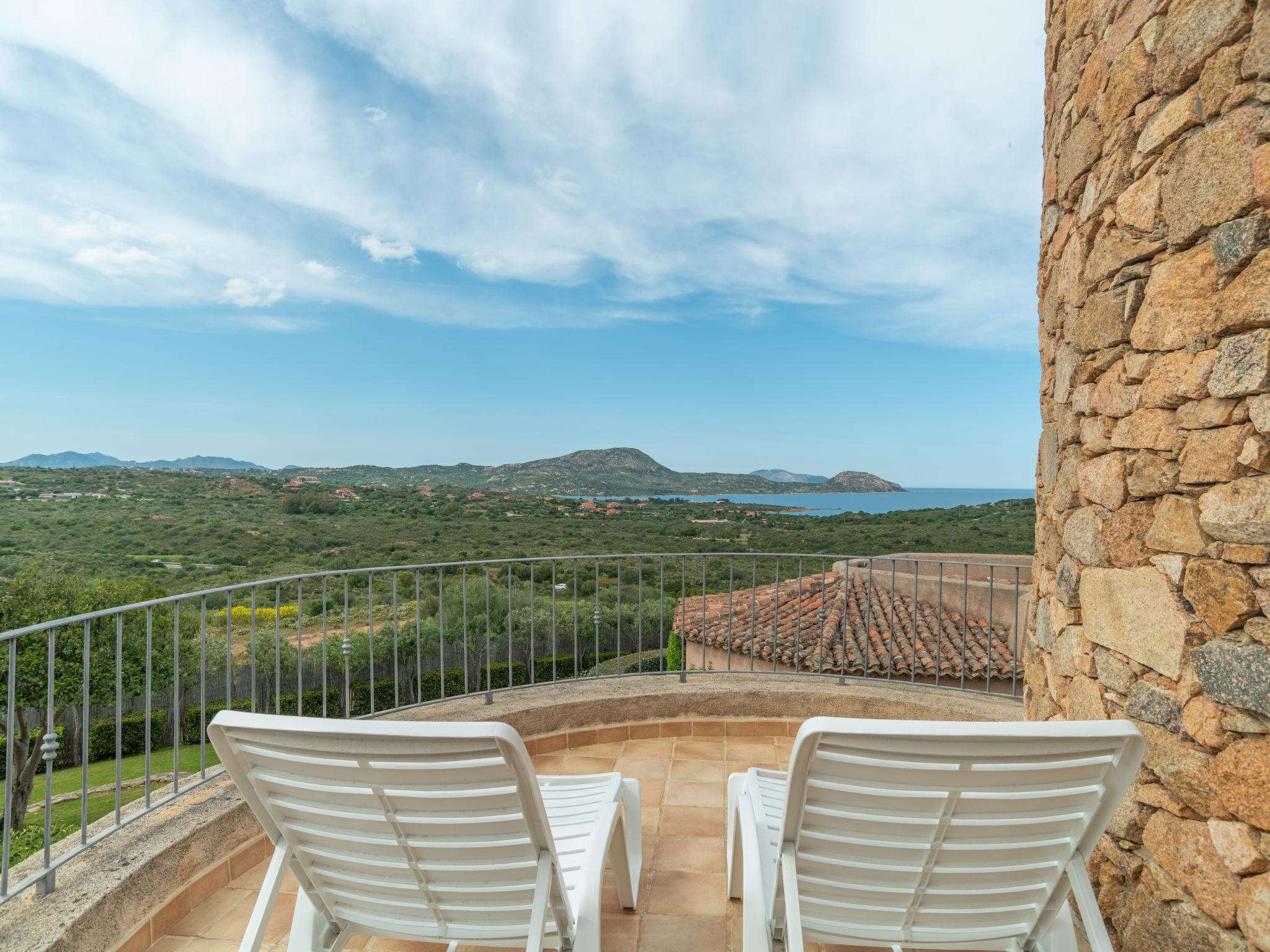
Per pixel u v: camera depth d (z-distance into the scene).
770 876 1.53
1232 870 1.41
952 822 1.26
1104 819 1.25
